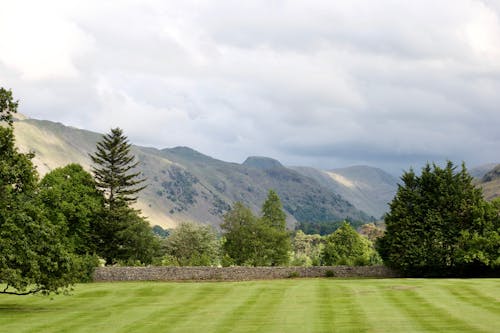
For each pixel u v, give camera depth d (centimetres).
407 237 6538
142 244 8275
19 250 3231
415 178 6906
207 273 6166
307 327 2400
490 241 5969
